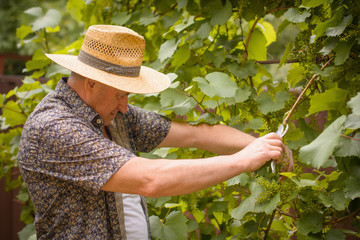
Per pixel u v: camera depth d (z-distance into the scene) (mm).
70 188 1749
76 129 1682
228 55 2459
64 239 1765
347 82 2061
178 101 2262
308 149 1666
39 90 3084
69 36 8875
